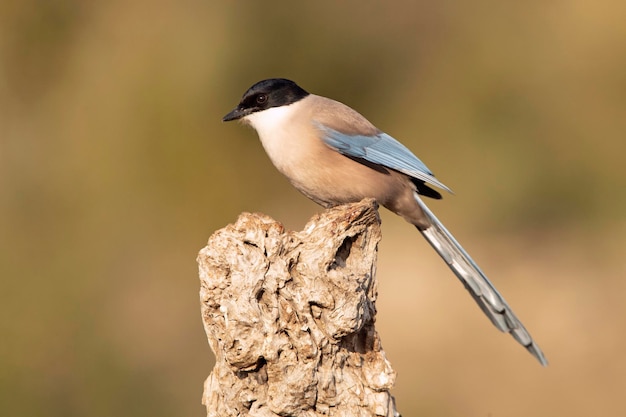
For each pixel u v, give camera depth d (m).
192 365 13.23
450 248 8.62
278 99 8.79
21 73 16.08
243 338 5.78
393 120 17.19
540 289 15.26
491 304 8.31
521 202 16.67
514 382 13.07
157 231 14.73
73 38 16.33
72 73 16.05
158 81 15.78
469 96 17.05
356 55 17.23
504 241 16.45
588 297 14.88
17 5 16.22
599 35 16.91
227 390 5.96
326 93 17.23
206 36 16.30
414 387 13.11
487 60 17.17
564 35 17.09
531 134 16.84
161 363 13.14
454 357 13.45
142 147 15.22
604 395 12.84
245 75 16.38
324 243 5.96
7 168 14.98
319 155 8.54
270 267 5.83
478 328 13.94
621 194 16.62
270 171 15.77
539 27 17.23
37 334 12.62
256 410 5.91
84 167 14.99
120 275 14.12
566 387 12.99
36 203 14.70
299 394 5.83
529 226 16.69
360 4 17.39
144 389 12.66
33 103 15.96
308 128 8.57
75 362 12.66
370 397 6.00
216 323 5.89
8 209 14.47
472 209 16.69
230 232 5.91
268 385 5.89
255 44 16.66
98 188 14.80
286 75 16.89
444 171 16.78
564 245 16.23
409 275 15.27
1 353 12.31
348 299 5.89
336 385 5.93
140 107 15.52
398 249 15.90
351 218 6.11
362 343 6.14
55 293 13.21
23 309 12.87
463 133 16.88
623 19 16.84
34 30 16.25
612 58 16.81
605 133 16.72
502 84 17.03
